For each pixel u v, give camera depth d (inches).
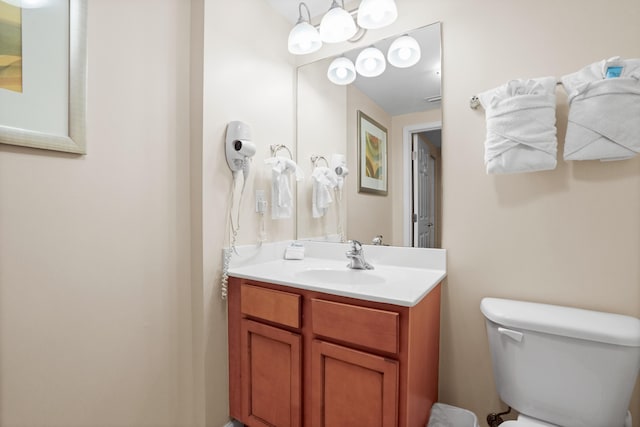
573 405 39.2
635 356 36.3
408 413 40.1
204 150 53.7
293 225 74.5
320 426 46.5
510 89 44.7
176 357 53.3
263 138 65.9
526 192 49.2
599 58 44.4
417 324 42.5
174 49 52.7
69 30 39.9
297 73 74.6
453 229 55.2
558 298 47.3
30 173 37.1
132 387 47.4
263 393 52.9
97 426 43.4
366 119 65.3
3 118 34.7
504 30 50.9
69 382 40.6
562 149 46.5
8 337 35.6
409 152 60.2
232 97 58.7
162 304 51.3
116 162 45.1
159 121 50.6
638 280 42.5
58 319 39.6
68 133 39.7
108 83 44.1
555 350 40.1
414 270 57.4
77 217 41.1
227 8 57.7
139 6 47.9
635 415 42.9
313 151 72.4
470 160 53.7
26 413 37.0
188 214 55.1
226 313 58.0
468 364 54.2
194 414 55.6
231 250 58.2
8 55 35.2
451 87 55.4
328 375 45.7
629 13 42.7
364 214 65.8
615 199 43.6
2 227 35.1
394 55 61.7
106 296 44.3
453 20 55.3
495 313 44.4
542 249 48.3
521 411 42.7
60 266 39.6
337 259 69.0
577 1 45.7
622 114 39.0
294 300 48.3
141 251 48.4
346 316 43.4
